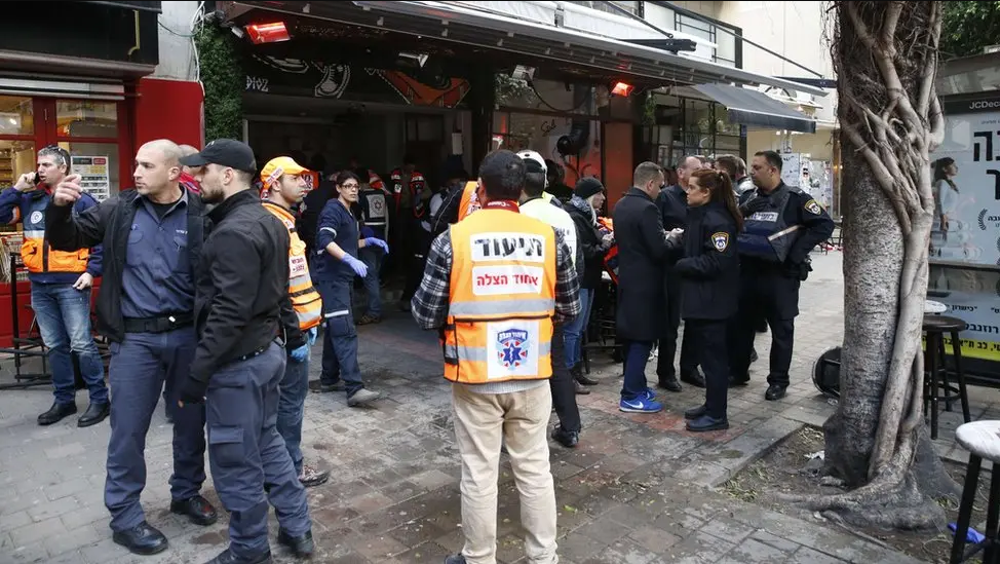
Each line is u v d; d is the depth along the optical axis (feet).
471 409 9.69
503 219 9.71
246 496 10.00
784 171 55.57
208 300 10.11
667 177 36.40
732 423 16.72
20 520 11.96
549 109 32.99
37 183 15.79
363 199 28.17
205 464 14.32
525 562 10.69
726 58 44.96
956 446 15.23
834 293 36.06
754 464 14.58
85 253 15.93
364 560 10.78
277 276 10.23
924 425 12.87
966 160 17.15
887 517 11.77
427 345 24.43
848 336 12.96
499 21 18.24
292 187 12.14
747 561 10.82
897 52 11.94
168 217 11.07
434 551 11.04
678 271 15.80
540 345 9.70
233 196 10.11
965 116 17.07
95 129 21.36
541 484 9.94
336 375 19.07
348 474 13.84
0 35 18.16
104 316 10.71
